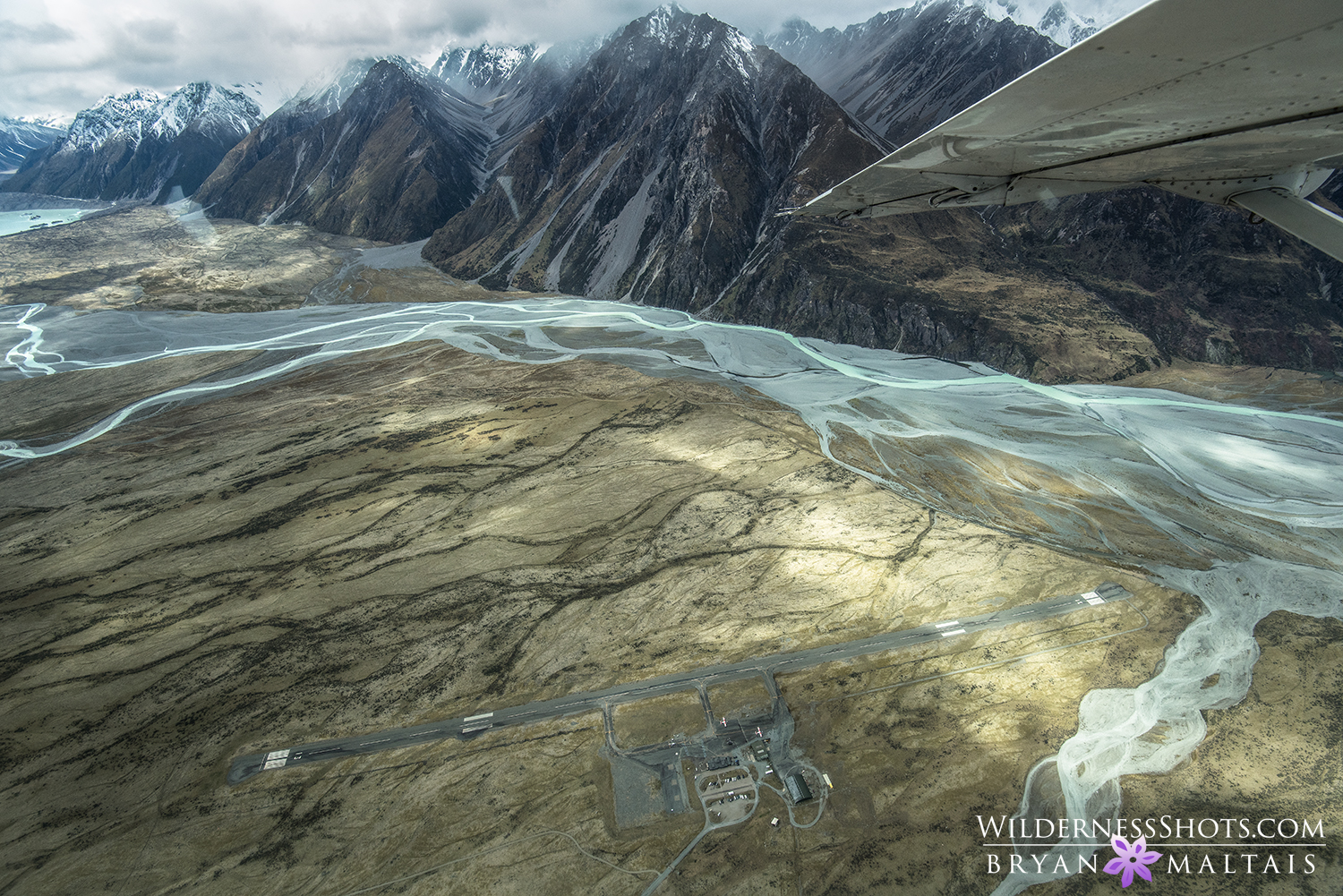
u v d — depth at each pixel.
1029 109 4.34
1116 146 4.75
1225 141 4.50
